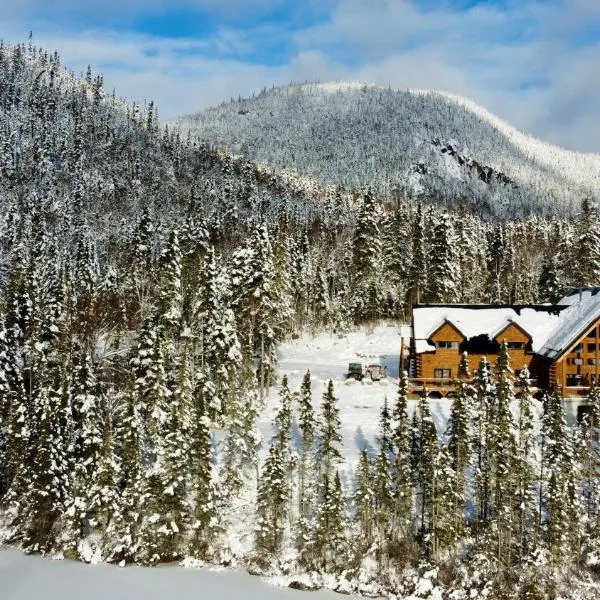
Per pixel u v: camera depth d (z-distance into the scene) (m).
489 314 67.56
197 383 53.16
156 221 122.25
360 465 43.97
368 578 40.84
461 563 40.81
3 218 112.94
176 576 42.19
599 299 61.91
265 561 42.62
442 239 87.75
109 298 76.44
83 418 49.19
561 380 58.97
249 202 153.88
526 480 41.31
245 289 64.31
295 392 62.44
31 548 45.66
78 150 163.88
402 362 63.81
